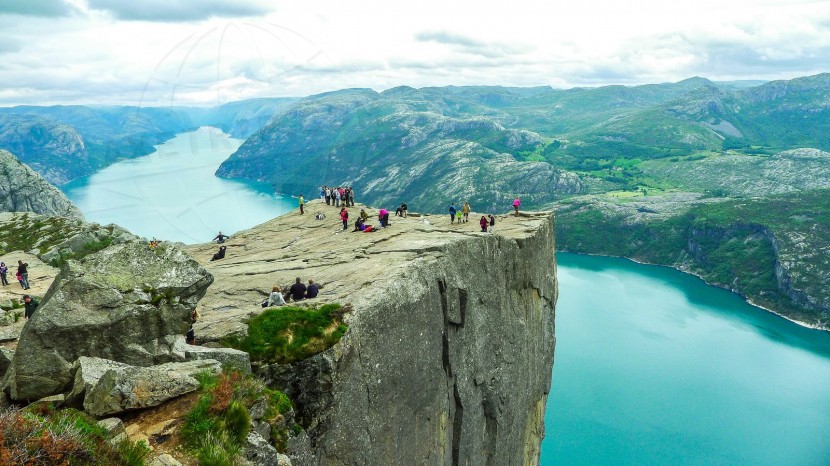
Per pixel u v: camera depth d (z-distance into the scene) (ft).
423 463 103.09
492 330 134.00
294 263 129.18
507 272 147.43
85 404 49.34
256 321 80.48
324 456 75.51
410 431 97.55
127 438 44.86
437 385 108.17
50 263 173.68
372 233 158.20
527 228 171.01
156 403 50.80
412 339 99.14
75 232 204.33
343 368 79.71
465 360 119.55
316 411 75.36
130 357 59.06
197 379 55.88
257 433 53.26
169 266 66.08
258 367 73.82
